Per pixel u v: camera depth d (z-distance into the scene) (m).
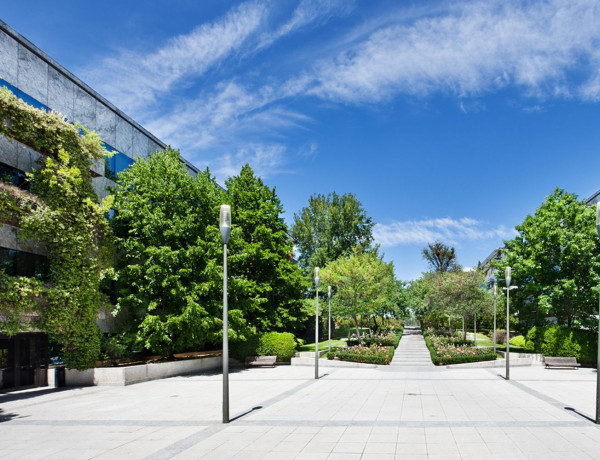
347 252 53.94
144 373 21.06
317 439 9.39
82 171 19.84
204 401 14.85
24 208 17.78
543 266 28.23
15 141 18.77
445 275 40.78
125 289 22.53
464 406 13.42
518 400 14.54
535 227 29.03
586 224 27.34
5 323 16.22
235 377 22.69
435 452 8.32
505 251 32.00
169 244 23.05
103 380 19.58
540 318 31.34
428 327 66.94
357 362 28.27
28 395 17.03
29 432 10.60
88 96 23.12
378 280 37.44
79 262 19.06
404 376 22.75
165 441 9.45
